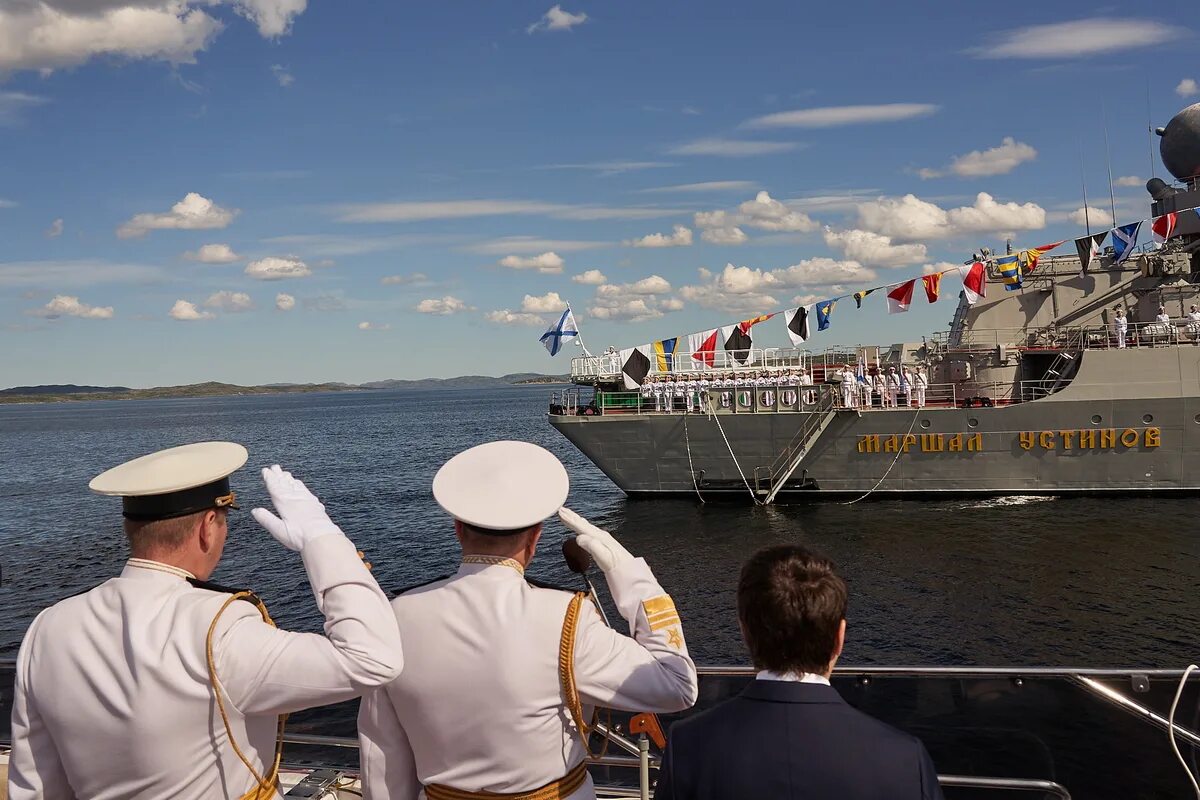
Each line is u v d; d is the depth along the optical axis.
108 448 117.25
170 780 2.95
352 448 93.06
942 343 37.66
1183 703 4.51
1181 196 35.03
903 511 33.12
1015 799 4.59
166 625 3.00
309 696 2.93
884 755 2.80
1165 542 27.28
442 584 3.48
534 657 3.21
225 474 3.33
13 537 43.84
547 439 97.56
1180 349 32.12
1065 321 35.97
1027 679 4.67
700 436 36.22
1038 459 33.41
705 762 2.93
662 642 3.37
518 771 3.25
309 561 3.15
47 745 3.11
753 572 3.09
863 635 20.84
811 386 34.97
